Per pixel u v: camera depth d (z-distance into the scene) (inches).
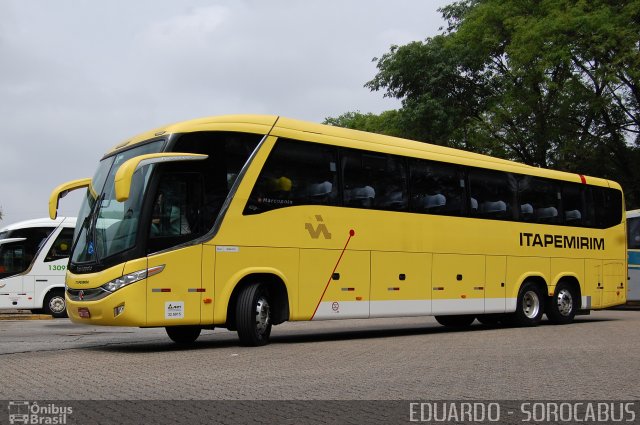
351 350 474.6
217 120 492.4
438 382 334.3
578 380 343.9
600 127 1309.1
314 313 527.8
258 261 497.0
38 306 987.9
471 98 1393.9
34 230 1002.7
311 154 536.7
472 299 653.3
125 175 432.8
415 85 1406.3
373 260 571.2
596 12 1138.7
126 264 447.8
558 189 759.7
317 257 531.8
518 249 704.4
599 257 796.0
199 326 494.0
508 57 1314.0
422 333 648.4
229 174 489.7
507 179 703.7
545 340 556.7
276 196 511.5
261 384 325.4
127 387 315.6
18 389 309.4
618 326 714.2
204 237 473.4
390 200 589.6
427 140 1380.4
